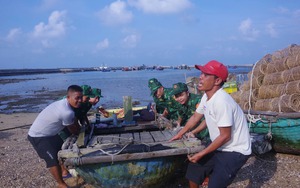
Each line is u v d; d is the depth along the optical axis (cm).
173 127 627
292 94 712
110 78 6825
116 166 463
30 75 10294
